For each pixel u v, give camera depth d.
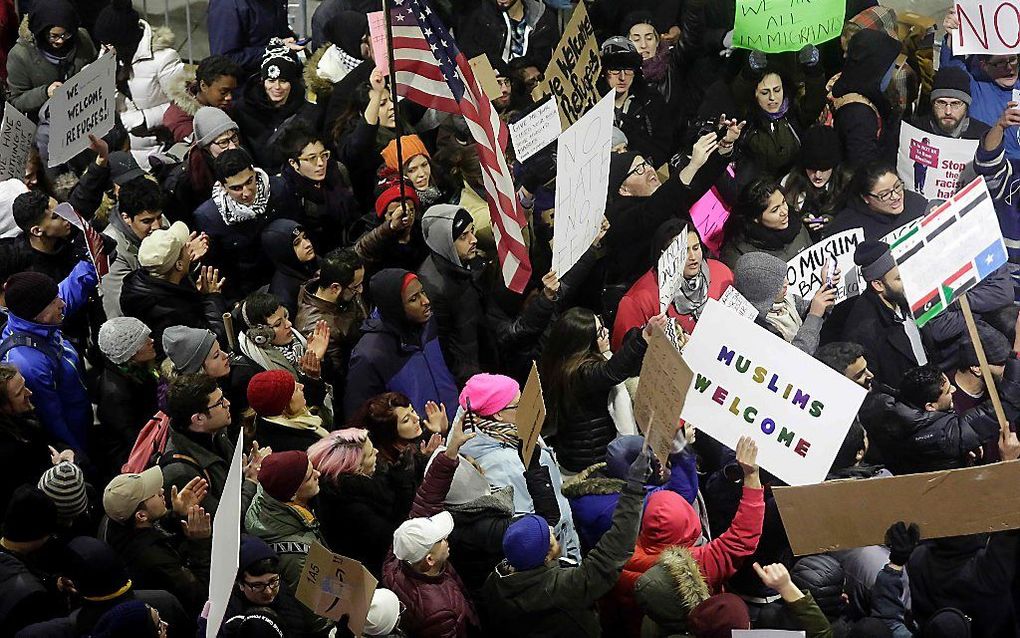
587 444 6.63
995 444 6.75
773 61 8.70
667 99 9.41
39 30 8.96
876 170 7.85
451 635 5.33
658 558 5.33
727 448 6.46
